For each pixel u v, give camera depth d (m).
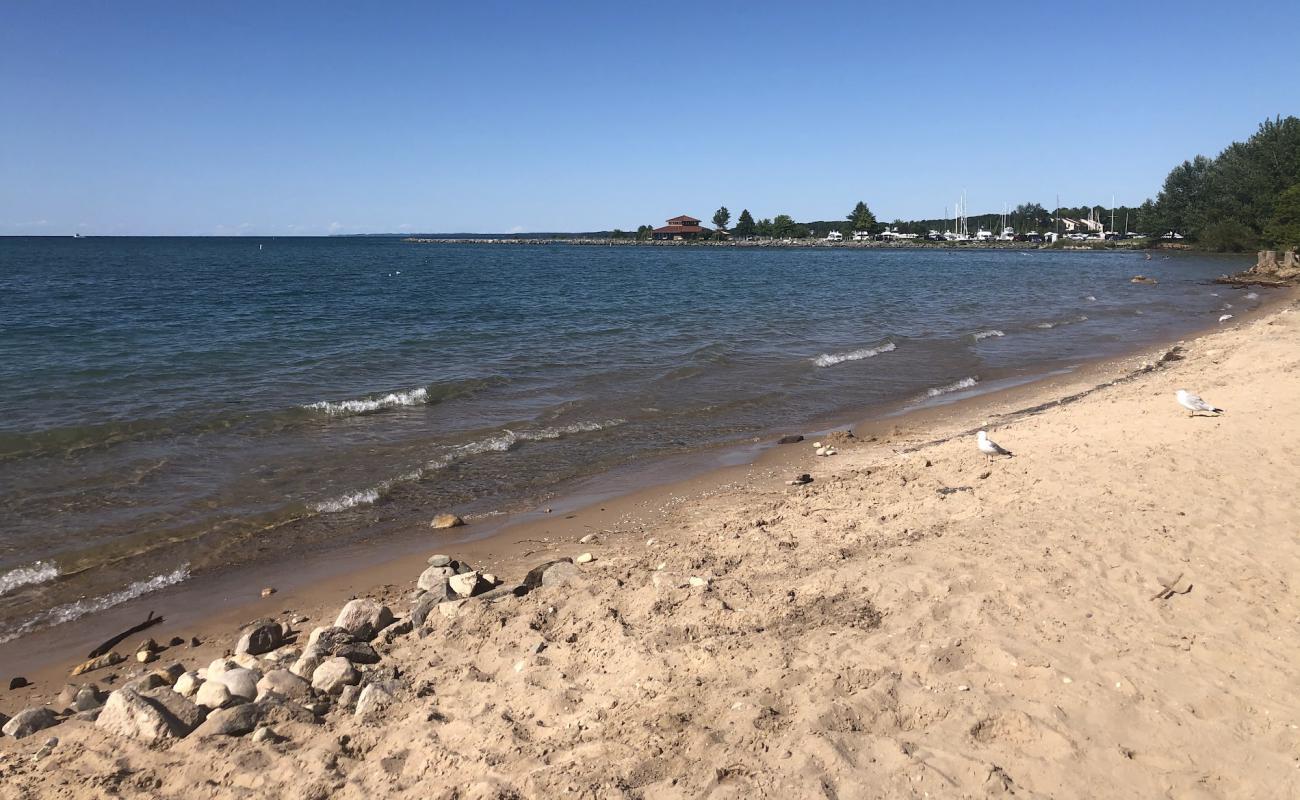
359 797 4.41
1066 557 6.99
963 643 5.52
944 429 14.46
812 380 19.42
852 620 6.05
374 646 6.64
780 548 8.01
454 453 12.92
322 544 9.47
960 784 4.11
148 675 6.21
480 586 7.72
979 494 9.20
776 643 5.71
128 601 8.03
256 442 13.24
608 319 30.25
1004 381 19.62
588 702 5.24
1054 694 4.89
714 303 37.47
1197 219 96.50
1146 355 23.34
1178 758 4.29
